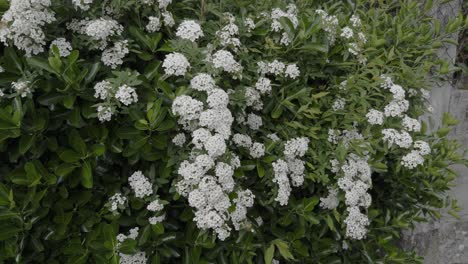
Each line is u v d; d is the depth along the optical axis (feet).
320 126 2.84
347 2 3.66
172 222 2.42
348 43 2.89
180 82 2.39
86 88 2.18
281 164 2.54
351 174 2.70
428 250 3.93
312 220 2.62
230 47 2.56
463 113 3.93
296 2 3.25
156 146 2.20
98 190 2.32
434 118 3.80
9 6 2.16
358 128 2.95
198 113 2.21
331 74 2.99
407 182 3.08
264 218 2.75
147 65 2.47
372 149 2.71
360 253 3.07
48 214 2.23
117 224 2.20
